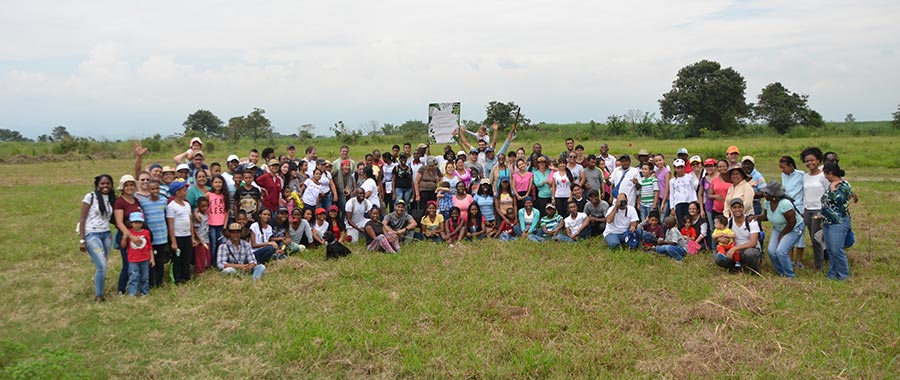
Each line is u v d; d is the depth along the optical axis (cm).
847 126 7781
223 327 693
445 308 743
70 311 766
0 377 519
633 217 1072
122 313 750
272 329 684
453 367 579
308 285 849
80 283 897
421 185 1250
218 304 769
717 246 927
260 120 5672
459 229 1168
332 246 1027
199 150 1077
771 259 888
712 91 6512
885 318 679
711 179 1052
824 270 911
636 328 675
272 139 5406
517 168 1244
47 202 1820
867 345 615
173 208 879
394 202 1295
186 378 570
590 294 796
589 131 6094
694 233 1030
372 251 1080
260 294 809
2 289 868
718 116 6606
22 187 2284
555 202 1214
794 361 573
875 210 1443
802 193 938
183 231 888
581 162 1299
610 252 1027
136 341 660
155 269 870
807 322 673
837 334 640
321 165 1206
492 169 1261
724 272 904
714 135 6166
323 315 723
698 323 682
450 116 1451
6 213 1606
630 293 796
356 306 754
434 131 1461
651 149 3716
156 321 721
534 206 1248
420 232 1207
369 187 1197
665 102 6806
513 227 1198
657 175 1141
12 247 1145
